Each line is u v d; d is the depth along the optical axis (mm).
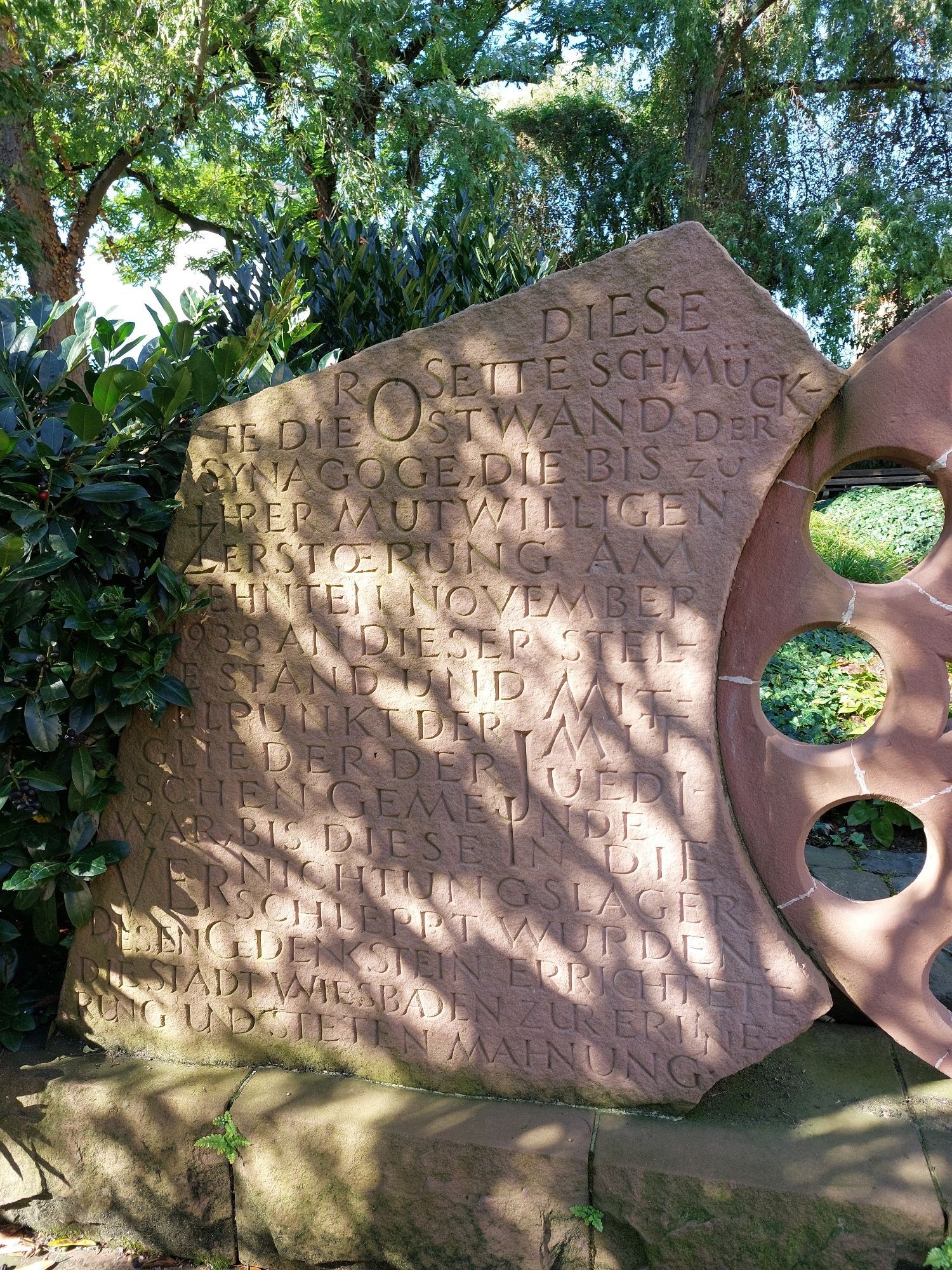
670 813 2205
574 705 2244
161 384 2594
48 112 11289
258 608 2449
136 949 2607
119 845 2516
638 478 2141
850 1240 1939
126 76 10969
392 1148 2199
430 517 2293
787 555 2184
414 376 2264
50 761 2496
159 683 2420
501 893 2340
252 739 2488
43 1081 2469
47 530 2234
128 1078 2486
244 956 2545
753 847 2268
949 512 2135
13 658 2305
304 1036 2521
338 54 12156
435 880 2387
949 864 2176
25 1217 2506
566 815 2275
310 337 4230
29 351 2570
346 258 4477
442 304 4395
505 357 2191
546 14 16625
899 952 2217
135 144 12750
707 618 2135
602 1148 2125
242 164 14445
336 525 2367
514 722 2289
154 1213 2395
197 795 2537
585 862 2275
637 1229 2068
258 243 4645
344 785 2430
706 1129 2180
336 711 2418
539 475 2203
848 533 8242
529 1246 2131
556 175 18969
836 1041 2484
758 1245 1993
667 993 2248
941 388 2051
